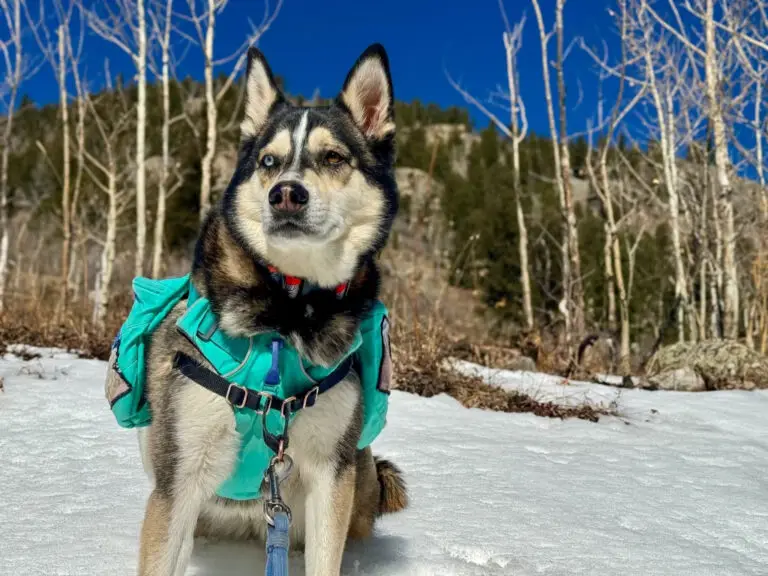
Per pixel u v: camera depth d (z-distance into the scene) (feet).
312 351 1.89
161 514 1.84
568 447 3.97
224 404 1.85
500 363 7.57
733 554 2.42
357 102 2.44
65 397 4.31
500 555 2.28
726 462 3.78
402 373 5.59
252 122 2.48
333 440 1.96
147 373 2.02
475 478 3.19
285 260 1.94
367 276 2.14
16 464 3.09
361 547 2.34
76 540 2.22
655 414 5.05
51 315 7.89
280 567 1.67
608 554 2.33
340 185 2.17
